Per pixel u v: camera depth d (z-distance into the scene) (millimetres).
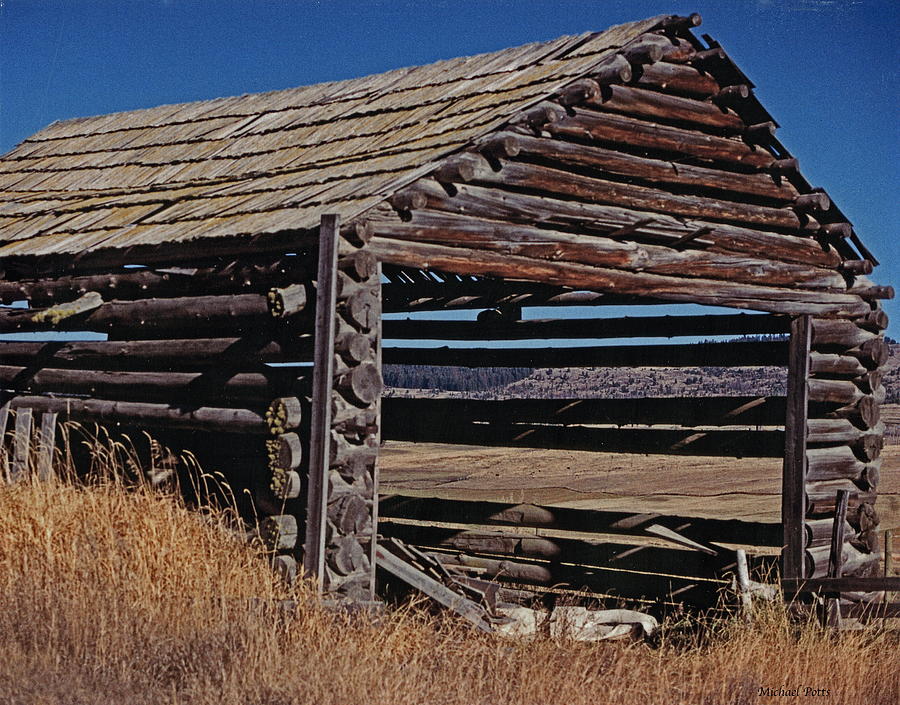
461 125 10281
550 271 10289
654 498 27656
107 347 10984
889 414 72625
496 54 12250
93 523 8898
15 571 8375
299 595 8219
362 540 8906
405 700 6859
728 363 12781
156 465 10680
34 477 9656
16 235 12086
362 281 8867
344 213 8859
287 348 9320
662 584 11859
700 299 11430
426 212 9344
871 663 9250
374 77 13312
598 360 13750
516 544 12656
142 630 7551
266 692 6730
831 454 12297
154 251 10109
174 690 6656
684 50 11023
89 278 11086
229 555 8766
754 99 11367
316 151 11484
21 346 11883
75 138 15492
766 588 10703
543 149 10156
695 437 12695
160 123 14781
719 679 8578
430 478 30844
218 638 7359
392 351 15422
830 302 12492
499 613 9852
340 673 6980
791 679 8766
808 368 12109
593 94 10305
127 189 12633
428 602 9453
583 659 8453
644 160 10922
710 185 11422
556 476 34500
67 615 7547
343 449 8773
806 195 12039
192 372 10281
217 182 11664
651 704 7871
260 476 9672
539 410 13633
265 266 9453
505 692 7488
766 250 11938
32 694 6535
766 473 37125
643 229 10883
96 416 10992
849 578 10312
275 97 14102
